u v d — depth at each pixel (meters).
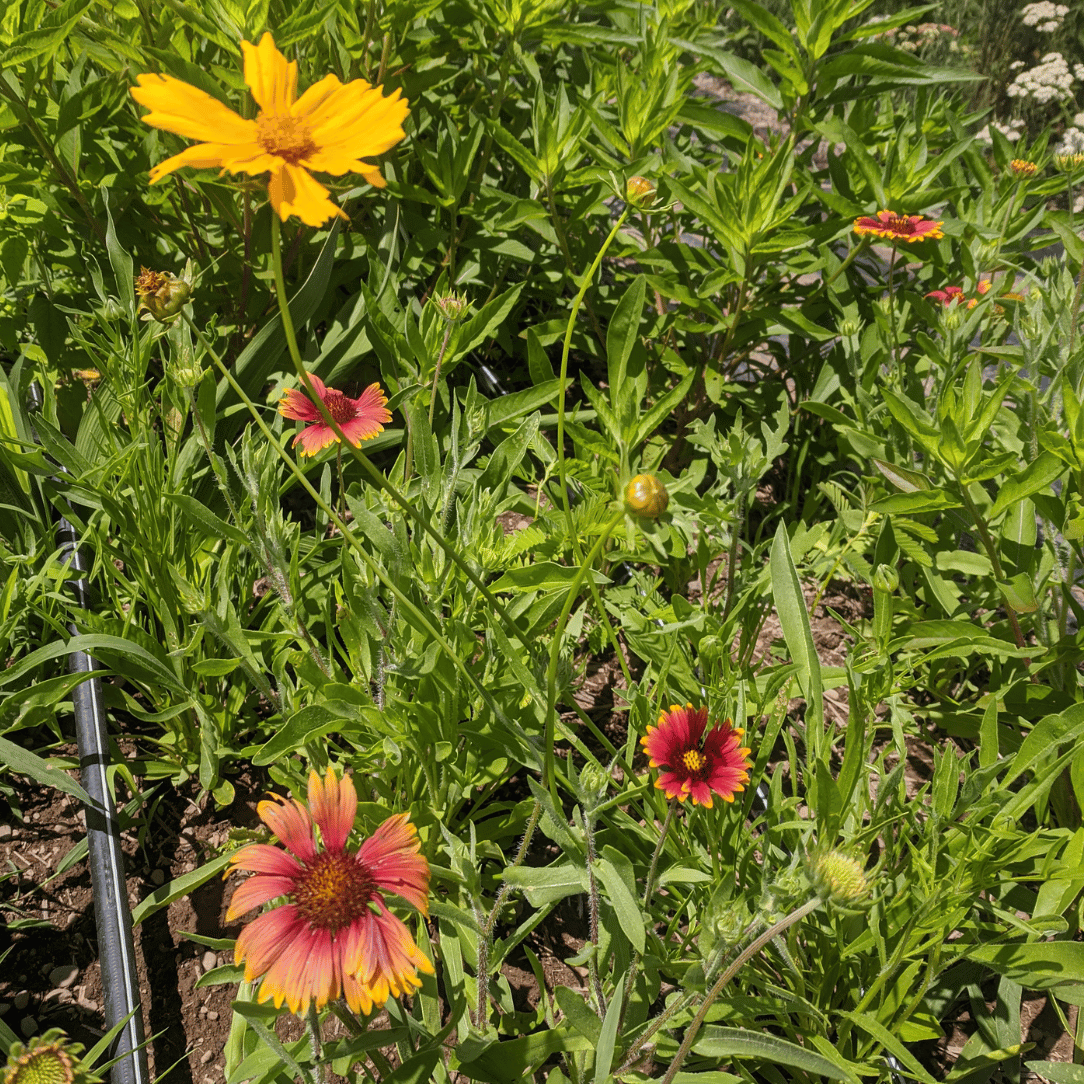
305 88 0.56
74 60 0.61
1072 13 1.75
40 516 0.50
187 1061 0.37
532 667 0.35
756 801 0.48
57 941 0.39
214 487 0.52
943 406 0.43
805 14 0.58
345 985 0.25
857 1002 0.38
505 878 0.31
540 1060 0.32
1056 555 0.48
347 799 0.27
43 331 0.56
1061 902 0.35
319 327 0.65
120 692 0.45
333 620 0.49
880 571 0.46
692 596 0.59
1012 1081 0.38
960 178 0.73
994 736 0.35
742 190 0.57
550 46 0.80
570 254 0.66
